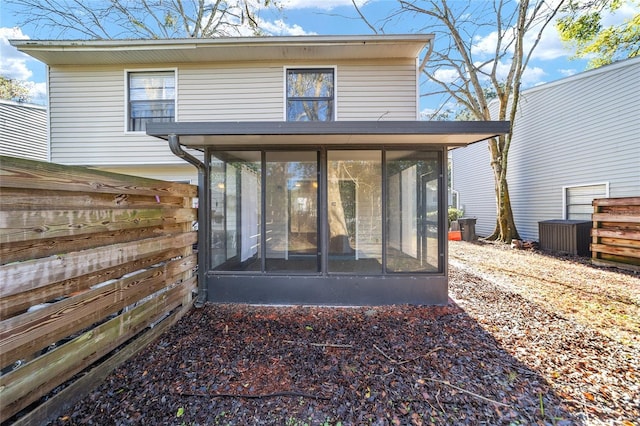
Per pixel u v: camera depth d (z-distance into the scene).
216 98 6.06
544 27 8.35
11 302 1.57
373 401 1.95
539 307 3.68
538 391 2.04
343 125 3.15
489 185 11.74
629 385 2.10
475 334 2.95
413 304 3.83
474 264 6.38
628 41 9.37
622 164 7.07
